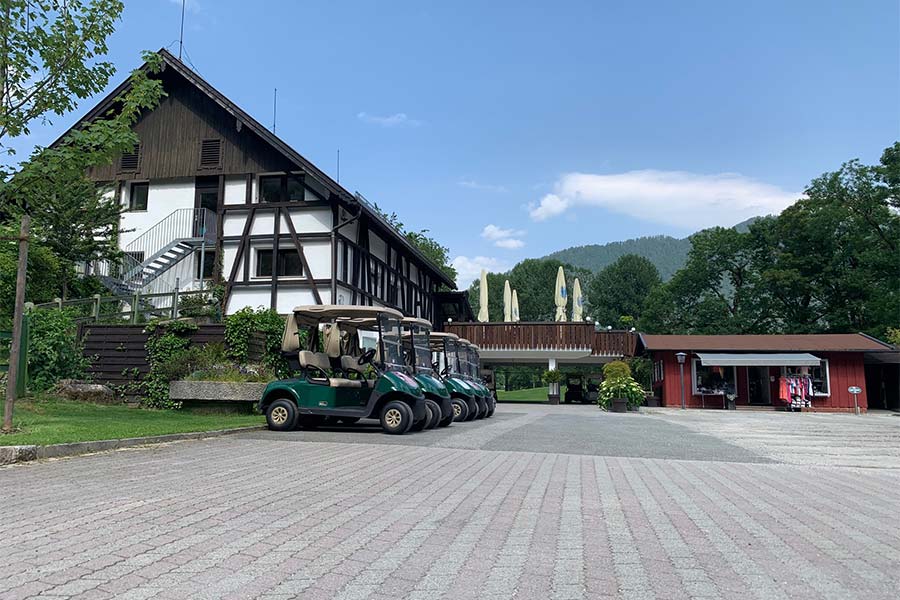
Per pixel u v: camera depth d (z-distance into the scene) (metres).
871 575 4.52
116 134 13.17
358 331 15.62
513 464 9.76
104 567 4.22
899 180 44.69
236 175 27.09
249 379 17.16
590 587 4.15
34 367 17.09
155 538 4.95
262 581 4.07
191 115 27.69
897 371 36.00
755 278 52.47
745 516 6.43
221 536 5.08
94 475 7.72
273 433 13.46
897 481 9.06
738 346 34.09
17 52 12.57
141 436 10.84
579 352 38.56
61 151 12.82
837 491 8.08
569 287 94.94
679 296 60.25
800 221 49.09
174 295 21.41
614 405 28.23
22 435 10.01
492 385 37.31
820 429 18.64
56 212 23.19
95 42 13.34
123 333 18.28
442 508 6.43
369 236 30.19
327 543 5.01
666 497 7.37
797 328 48.50
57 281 23.39
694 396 34.16
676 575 4.44
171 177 27.56
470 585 4.13
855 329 46.53
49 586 3.83
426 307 40.84
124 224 27.97
